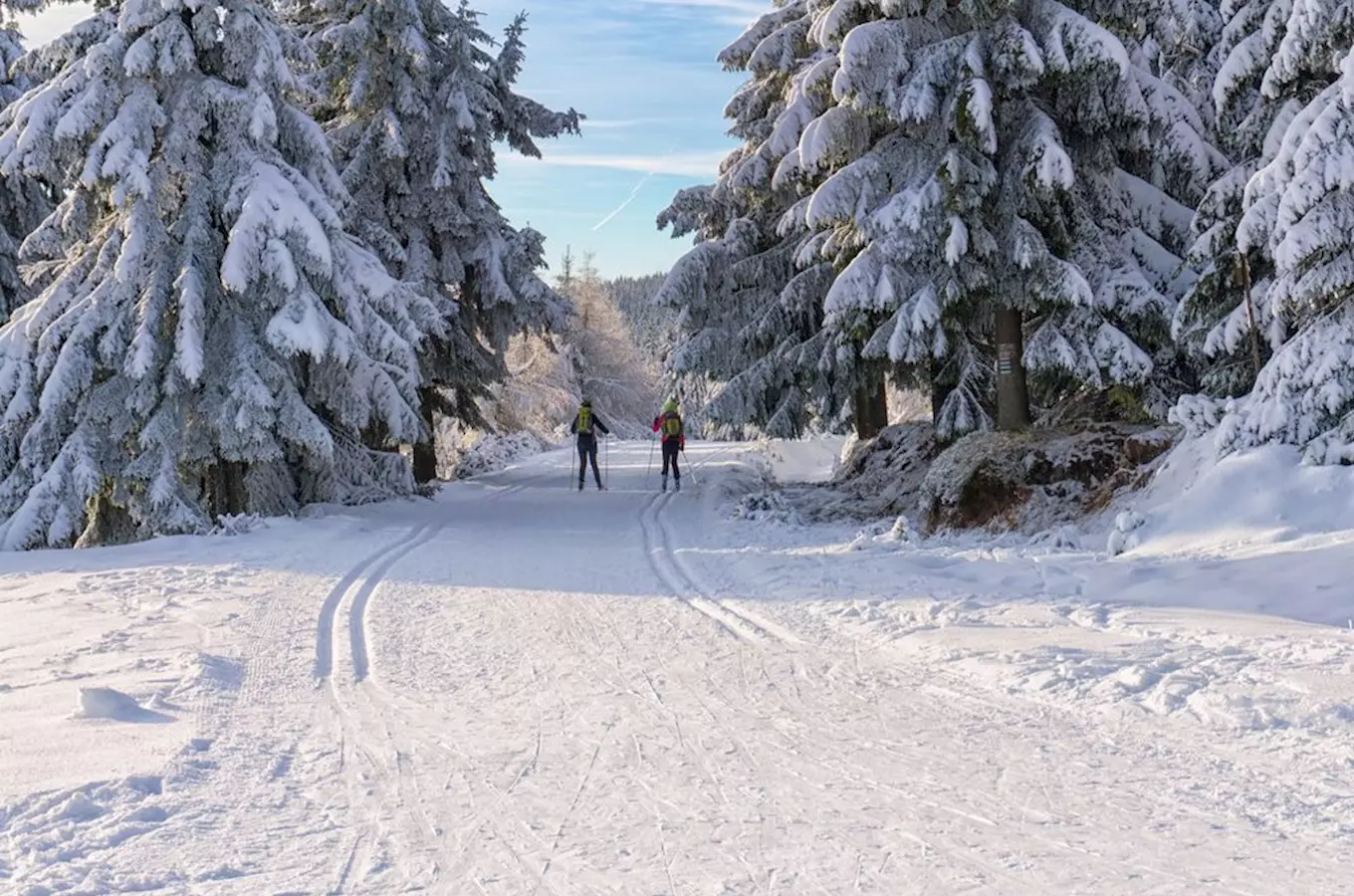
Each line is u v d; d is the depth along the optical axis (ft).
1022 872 12.80
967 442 48.21
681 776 16.85
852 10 50.55
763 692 21.90
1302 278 35.53
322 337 50.57
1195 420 39.09
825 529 48.70
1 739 18.86
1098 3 48.73
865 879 12.74
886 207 47.73
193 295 50.06
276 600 32.78
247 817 15.23
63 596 34.04
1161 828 14.06
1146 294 45.62
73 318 50.62
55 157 50.75
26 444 50.85
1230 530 33.68
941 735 18.61
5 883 12.78
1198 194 51.57
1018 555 36.99
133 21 50.31
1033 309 47.60
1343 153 34.04
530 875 13.14
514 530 50.55
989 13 46.55
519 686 22.91
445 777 17.04
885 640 26.25
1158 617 26.17
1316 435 35.53
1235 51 40.91
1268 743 17.20
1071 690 20.81
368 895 12.59
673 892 12.55
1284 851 13.20
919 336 47.26
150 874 13.12
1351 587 26.45
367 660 25.43
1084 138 49.34
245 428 49.62
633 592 34.06
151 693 22.02
